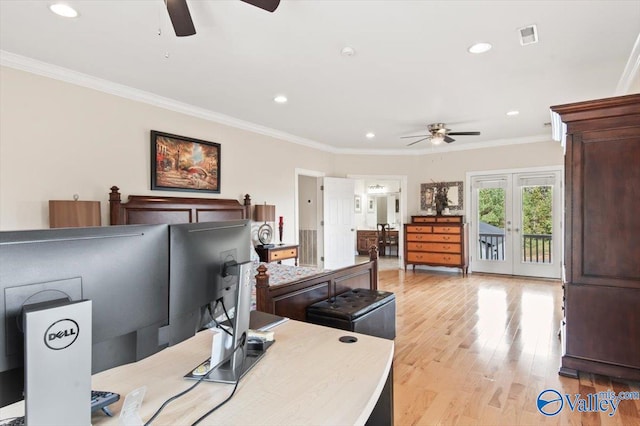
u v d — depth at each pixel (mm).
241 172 5273
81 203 3193
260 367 1216
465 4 2291
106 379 1160
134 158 3928
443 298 5039
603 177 2572
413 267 7367
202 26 2559
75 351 750
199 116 4641
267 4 1769
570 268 2691
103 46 2871
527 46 2871
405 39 2756
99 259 850
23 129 3104
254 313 1849
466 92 3975
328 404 983
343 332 1574
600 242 2588
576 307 2664
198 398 1025
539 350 3176
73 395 748
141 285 948
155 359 1321
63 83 3359
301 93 4012
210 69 3332
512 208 6652
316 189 7254
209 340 1521
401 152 7613
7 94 3016
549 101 4289
